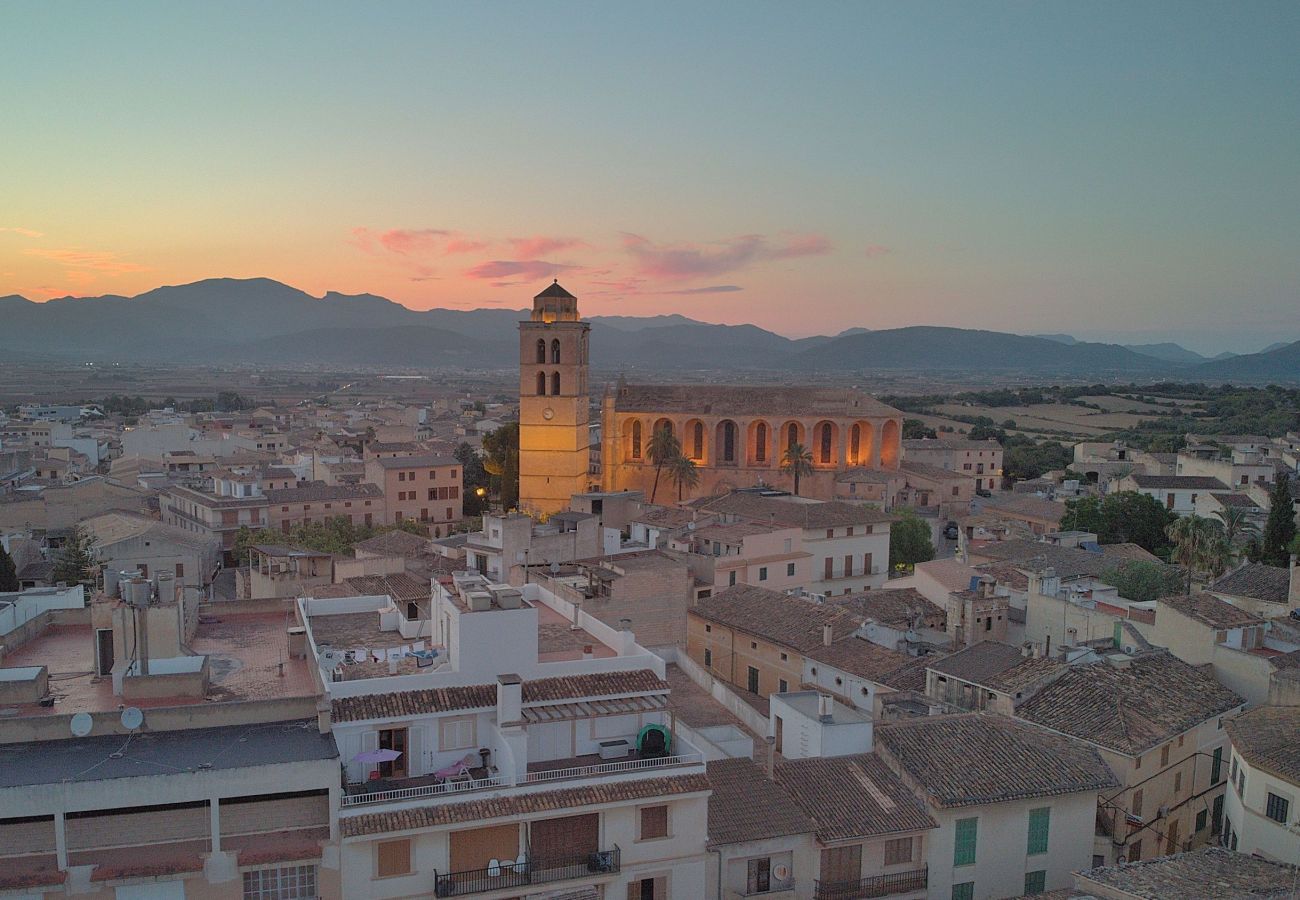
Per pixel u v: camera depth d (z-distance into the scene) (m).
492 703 44.44
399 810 39.75
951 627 76.69
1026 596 78.81
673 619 84.62
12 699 42.84
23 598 57.19
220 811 38.16
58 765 37.75
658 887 43.66
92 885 36.28
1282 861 47.47
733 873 44.78
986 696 60.03
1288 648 66.88
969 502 185.75
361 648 51.88
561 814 41.50
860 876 46.62
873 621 75.81
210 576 129.38
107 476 185.12
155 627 45.97
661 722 47.75
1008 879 49.25
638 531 110.38
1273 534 118.12
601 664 47.69
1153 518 140.75
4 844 36.47
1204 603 69.31
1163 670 62.56
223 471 181.62
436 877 40.16
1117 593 87.00
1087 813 50.91
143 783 36.66
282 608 59.25
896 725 53.47
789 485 183.75
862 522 113.31
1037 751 51.91
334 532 137.25
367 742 42.81
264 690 45.81
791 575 104.62
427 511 173.25
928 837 47.47
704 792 43.50
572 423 173.38
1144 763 54.12
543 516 152.50
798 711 54.25
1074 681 59.38
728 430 192.25
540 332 172.50
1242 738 51.56
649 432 192.25
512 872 41.25
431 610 54.00
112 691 44.91
